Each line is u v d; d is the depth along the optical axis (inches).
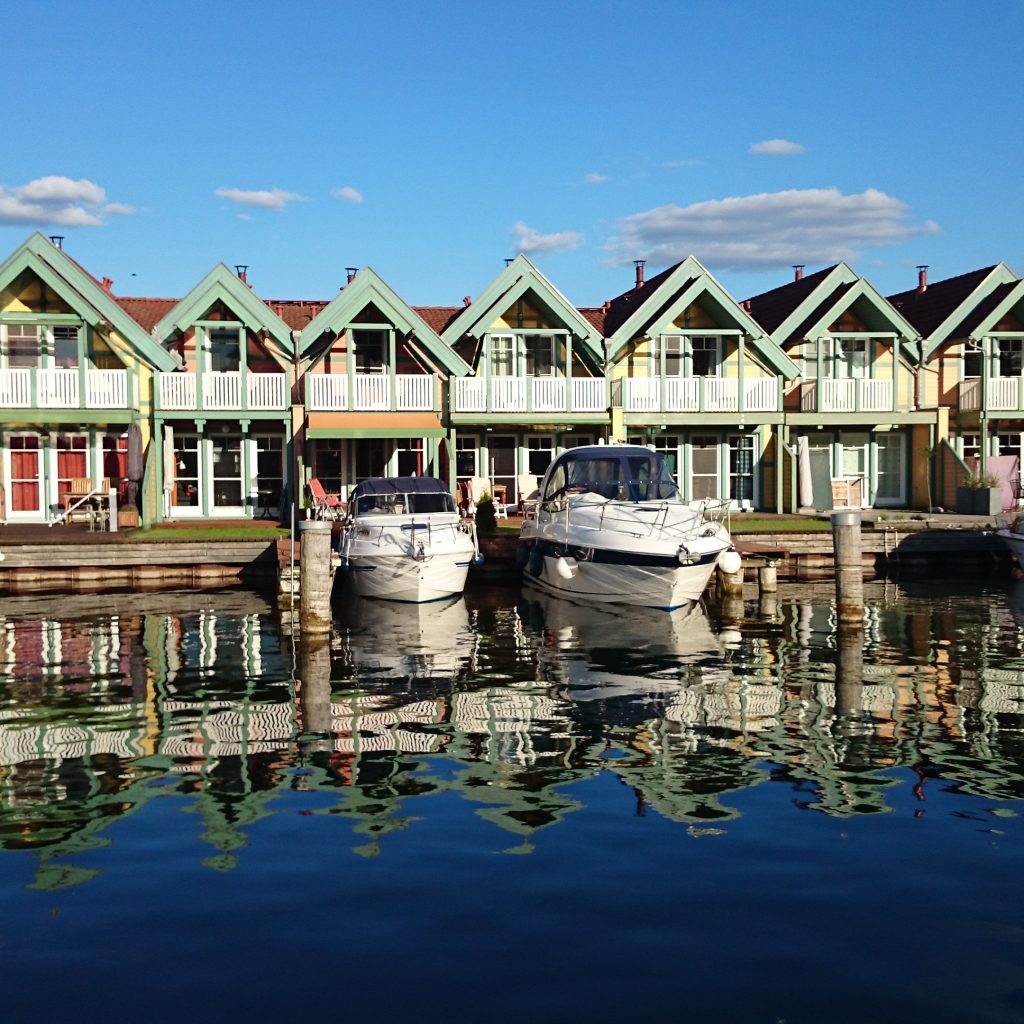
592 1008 247.6
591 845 343.9
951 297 1476.4
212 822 367.6
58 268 1179.9
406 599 904.3
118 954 274.2
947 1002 249.9
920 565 1130.0
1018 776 416.5
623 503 908.0
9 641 727.1
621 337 1322.6
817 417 1358.3
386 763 436.8
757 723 498.0
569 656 668.7
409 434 1227.2
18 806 384.8
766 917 292.0
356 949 275.7
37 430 1229.7
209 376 1235.2
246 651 691.4
